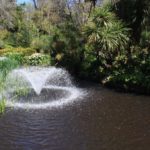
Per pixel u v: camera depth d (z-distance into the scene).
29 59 27.05
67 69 23.97
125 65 18.94
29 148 9.21
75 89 17.56
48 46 29.30
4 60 13.98
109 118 11.84
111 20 19.69
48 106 13.49
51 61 26.52
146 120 11.57
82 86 18.64
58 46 26.48
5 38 38.84
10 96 14.79
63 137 9.97
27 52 30.55
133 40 20.38
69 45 24.94
